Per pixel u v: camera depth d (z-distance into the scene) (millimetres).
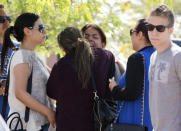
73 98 7426
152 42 6738
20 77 7574
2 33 9578
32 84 7719
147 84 7531
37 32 7980
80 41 7539
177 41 9352
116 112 7730
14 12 12852
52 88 7723
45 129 7934
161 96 6609
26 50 7789
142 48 7879
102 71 7512
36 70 7770
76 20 12398
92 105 7434
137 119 7527
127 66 7469
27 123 7676
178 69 6402
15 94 7598
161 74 6609
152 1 10195
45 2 9898
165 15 6668
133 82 7352
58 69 7559
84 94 7398
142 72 7414
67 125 7430
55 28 13070
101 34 8938
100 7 11242
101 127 7473
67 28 7758
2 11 9594
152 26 6699
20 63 7602
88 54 7445
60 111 7547
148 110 7531
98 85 7438
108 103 8117
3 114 8016
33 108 7621
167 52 6621
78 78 7367
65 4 9961
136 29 7949
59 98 7582
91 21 10484
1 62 8578
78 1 10141
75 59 7449
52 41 13078
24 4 11609
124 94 7395
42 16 11875
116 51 12469
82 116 7402
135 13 30578
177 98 6516
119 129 7465
